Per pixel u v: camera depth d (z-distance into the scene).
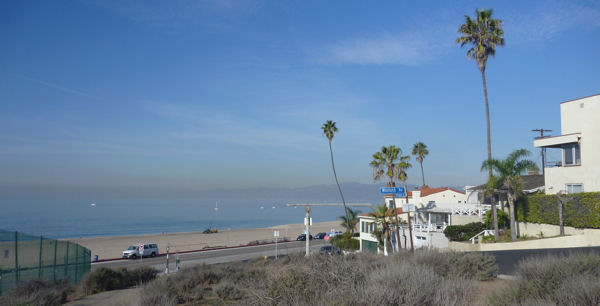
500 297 7.64
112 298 15.73
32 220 178.88
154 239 84.88
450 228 33.03
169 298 12.57
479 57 33.53
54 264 21.33
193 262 43.97
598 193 22.00
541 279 7.88
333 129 58.72
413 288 6.81
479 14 33.94
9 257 20.00
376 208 39.72
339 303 6.51
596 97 24.56
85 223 164.50
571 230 24.08
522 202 29.22
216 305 11.95
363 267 10.20
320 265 9.13
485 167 27.72
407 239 40.47
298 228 120.44
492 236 29.70
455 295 6.83
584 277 7.28
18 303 13.55
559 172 26.78
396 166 43.47
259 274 17.17
